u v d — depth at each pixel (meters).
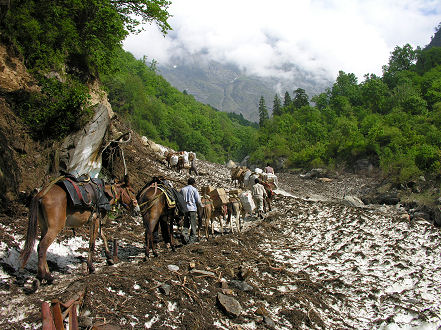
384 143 44.53
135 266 7.18
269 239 11.52
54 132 10.72
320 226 13.70
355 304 7.68
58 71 12.32
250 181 18.94
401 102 58.00
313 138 65.94
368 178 41.78
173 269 7.08
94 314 5.08
